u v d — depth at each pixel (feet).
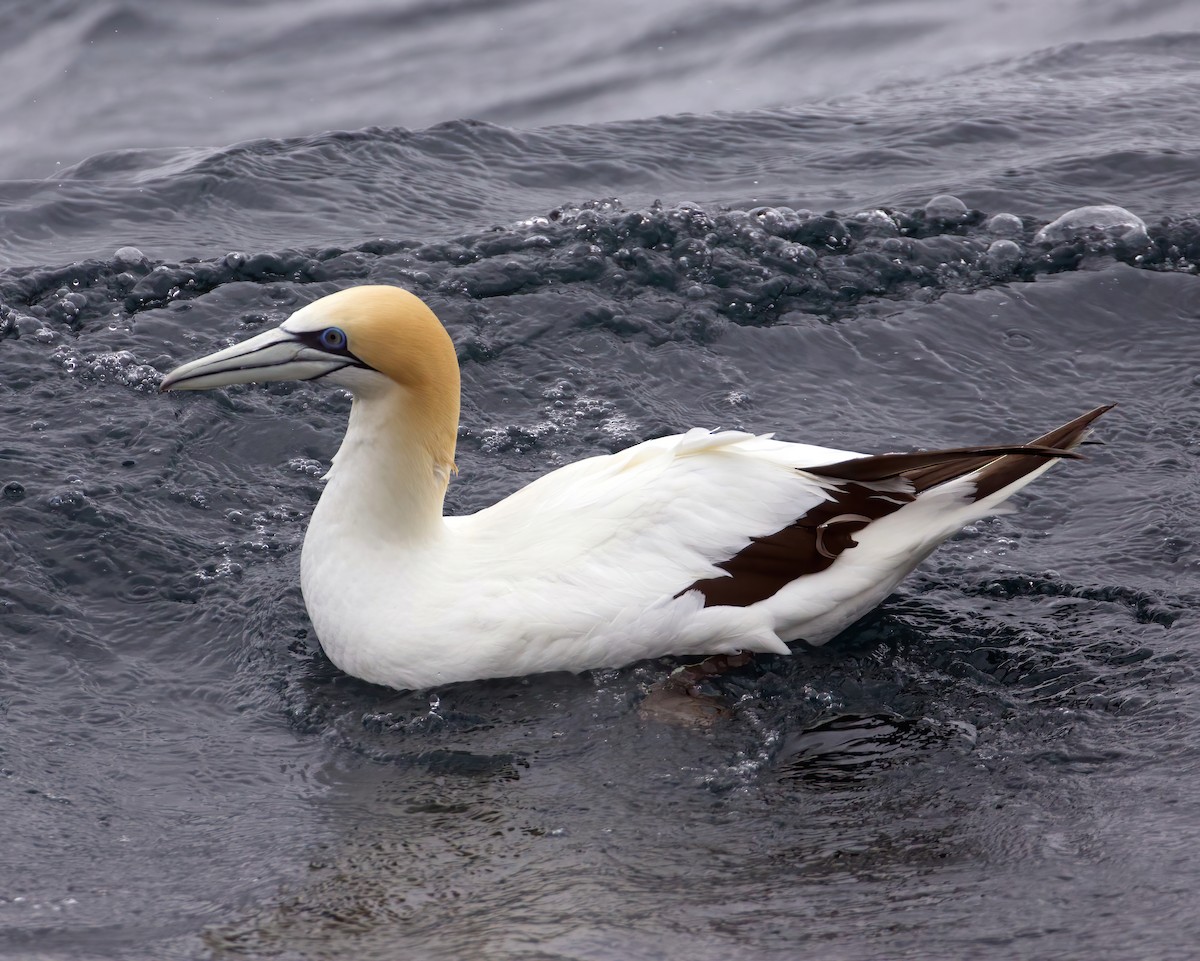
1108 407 41.68
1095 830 33.91
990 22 101.76
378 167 74.64
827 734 38.86
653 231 65.82
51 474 51.24
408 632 40.78
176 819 36.24
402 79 99.50
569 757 38.09
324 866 34.04
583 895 32.37
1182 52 91.97
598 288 63.10
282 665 42.91
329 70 101.30
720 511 41.19
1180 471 52.03
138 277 63.62
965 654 42.11
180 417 55.11
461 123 78.84
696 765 37.52
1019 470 42.29
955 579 46.01
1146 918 30.45
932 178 73.26
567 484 42.86
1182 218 67.82
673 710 39.68
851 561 41.55
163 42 104.94
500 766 37.83
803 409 56.80
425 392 40.83
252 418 55.57
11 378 56.65
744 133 79.97
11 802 36.65
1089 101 83.15
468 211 71.05
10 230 68.18
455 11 109.91
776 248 65.26
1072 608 44.29
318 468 53.47
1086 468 52.44
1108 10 101.86
